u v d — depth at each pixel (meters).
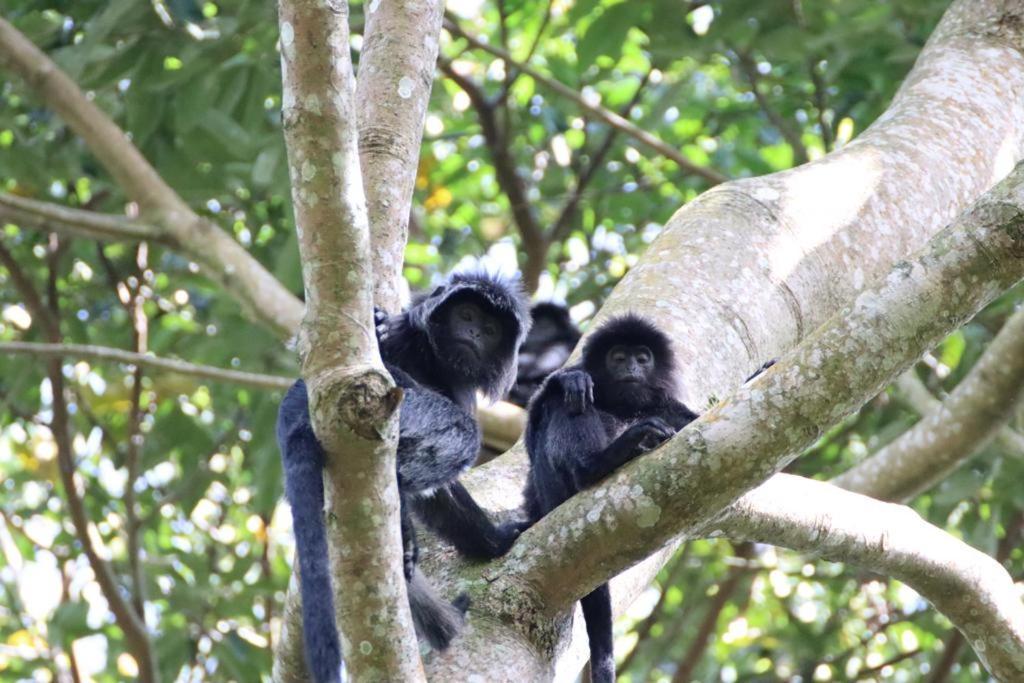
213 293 15.41
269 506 13.23
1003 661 8.39
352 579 5.37
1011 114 10.79
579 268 17.88
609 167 16.69
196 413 16.42
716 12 12.22
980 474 13.12
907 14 12.58
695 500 6.22
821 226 9.76
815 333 6.14
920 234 9.93
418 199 17.08
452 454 7.70
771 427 6.05
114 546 17.89
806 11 11.95
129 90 12.34
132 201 13.62
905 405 14.52
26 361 15.16
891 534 8.16
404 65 8.20
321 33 5.27
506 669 6.52
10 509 17.16
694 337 9.10
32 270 15.60
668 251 9.76
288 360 14.22
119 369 16.39
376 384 5.20
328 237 5.31
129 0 11.14
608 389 8.95
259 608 16.86
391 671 5.44
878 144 10.38
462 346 8.67
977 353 14.66
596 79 14.16
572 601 6.81
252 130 12.34
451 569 7.28
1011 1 11.34
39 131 13.88
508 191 15.70
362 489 5.30
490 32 17.39
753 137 16.91
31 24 13.03
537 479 8.17
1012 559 16.19
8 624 16.34
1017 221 5.91
